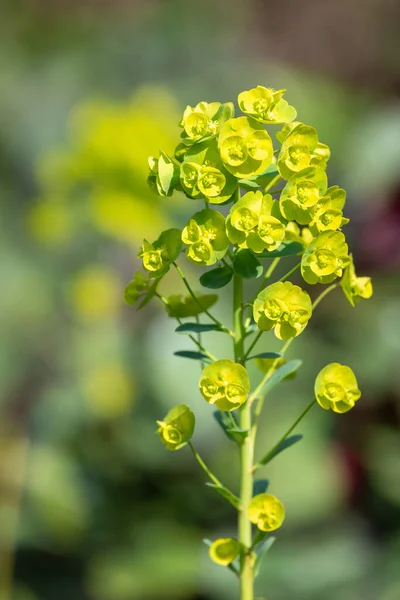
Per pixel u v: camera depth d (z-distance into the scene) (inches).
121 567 56.2
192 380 58.3
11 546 58.3
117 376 59.4
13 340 65.6
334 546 52.8
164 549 56.1
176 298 35.0
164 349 58.7
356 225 56.6
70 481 59.6
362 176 56.6
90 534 59.0
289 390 56.6
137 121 61.3
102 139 60.4
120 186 61.4
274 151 33.2
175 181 33.1
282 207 32.5
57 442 60.3
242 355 33.8
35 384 65.0
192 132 32.7
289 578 51.7
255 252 32.4
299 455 55.0
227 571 54.4
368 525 53.4
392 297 55.4
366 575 50.9
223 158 32.4
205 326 33.9
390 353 54.2
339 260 32.6
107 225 61.1
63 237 65.1
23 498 60.2
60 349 65.3
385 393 53.9
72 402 60.6
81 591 57.7
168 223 62.2
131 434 58.8
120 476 59.0
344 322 56.2
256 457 55.3
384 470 53.2
